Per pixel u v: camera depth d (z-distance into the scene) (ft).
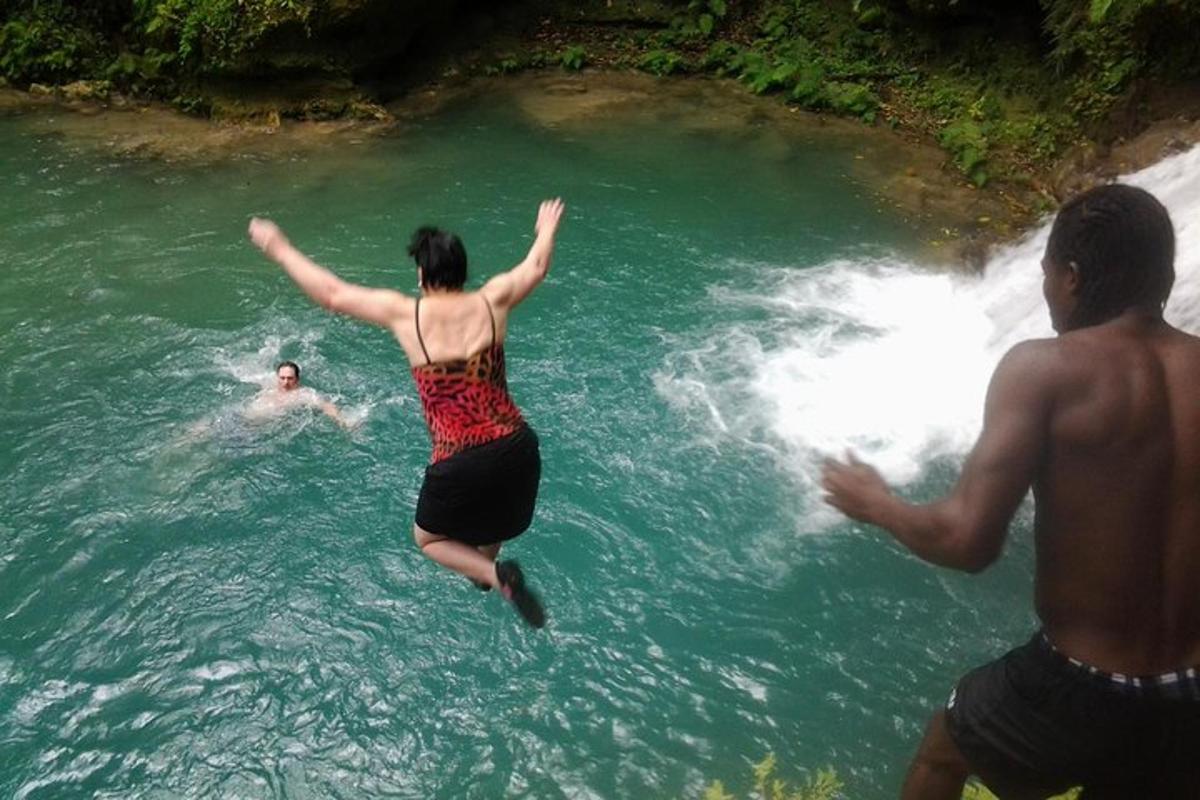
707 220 35.50
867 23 47.14
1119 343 7.01
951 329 29.66
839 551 22.13
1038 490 7.22
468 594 21.16
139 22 44.09
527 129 42.52
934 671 19.38
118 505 23.03
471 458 11.34
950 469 24.30
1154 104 35.99
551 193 37.14
